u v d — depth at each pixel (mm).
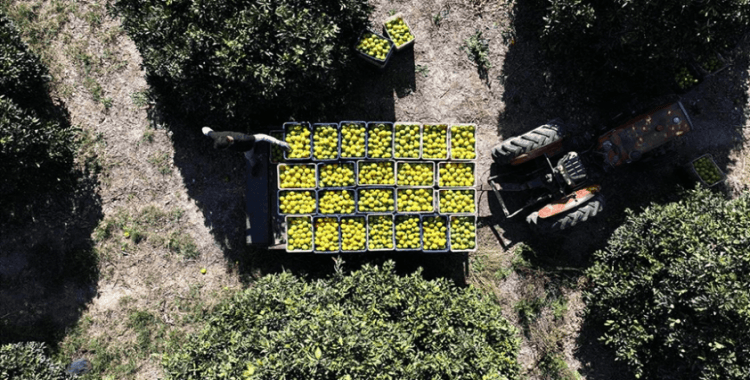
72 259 15703
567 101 16203
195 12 12531
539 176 15266
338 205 14562
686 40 13133
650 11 12742
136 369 15797
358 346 12266
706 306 12625
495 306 14672
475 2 16156
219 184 15969
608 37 13859
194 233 15977
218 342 13289
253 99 13805
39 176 14859
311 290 13820
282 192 14648
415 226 14812
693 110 16312
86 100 15891
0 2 15727
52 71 15836
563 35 14016
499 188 15453
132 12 13133
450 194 14773
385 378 12195
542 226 14805
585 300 15758
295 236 14516
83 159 15812
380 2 16109
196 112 15047
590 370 16125
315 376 11906
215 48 12789
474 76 16219
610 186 16203
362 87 16062
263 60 13086
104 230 15797
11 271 15758
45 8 15844
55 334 15672
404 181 14781
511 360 13773
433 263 15992
